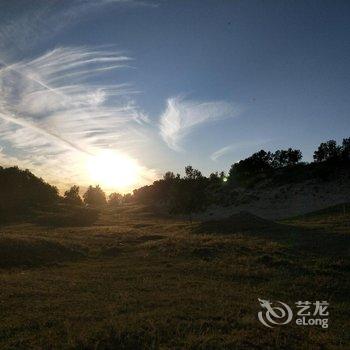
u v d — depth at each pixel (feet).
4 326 43.09
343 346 39.75
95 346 36.37
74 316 46.50
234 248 101.81
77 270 84.58
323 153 365.20
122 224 236.63
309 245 105.81
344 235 116.37
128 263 93.45
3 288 62.18
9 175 348.59
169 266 86.99
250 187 369.71
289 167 396.37
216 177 427.74
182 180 261.24
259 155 423.23
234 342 38.06
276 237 125.08
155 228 201.57
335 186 310.86
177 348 36.27
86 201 536.42
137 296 57.21
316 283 68.03
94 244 127.34
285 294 61.41
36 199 339.36
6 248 98.58
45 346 36.83
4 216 253.24
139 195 520.01
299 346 38.65
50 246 109.09
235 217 170.30
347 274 75.97
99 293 59.88
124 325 42.11
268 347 37.47
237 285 66.95
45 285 65.67
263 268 80.59
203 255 97.96
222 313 48.29
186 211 256.11
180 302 53.67
